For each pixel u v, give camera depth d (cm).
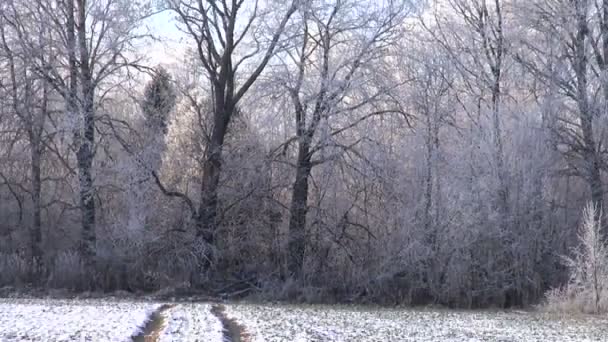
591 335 2514
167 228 4175
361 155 4084
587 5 4275
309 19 4138
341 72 4156
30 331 1966
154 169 4106
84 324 2166
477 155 3994
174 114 4634
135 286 3991
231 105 4253
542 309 3528
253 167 4234
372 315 3167
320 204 4234
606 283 3428
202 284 4009
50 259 4125
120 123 4384
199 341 1842
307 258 4141
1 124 4128
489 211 3859
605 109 4147
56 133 4006
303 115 4156
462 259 3856
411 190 4028
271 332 2166
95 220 4206
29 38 3978
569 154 4247
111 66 4147
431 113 4191
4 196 4347
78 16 4091
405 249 3866
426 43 4544
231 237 4228
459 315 3309
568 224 4019
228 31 4259
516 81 4503
